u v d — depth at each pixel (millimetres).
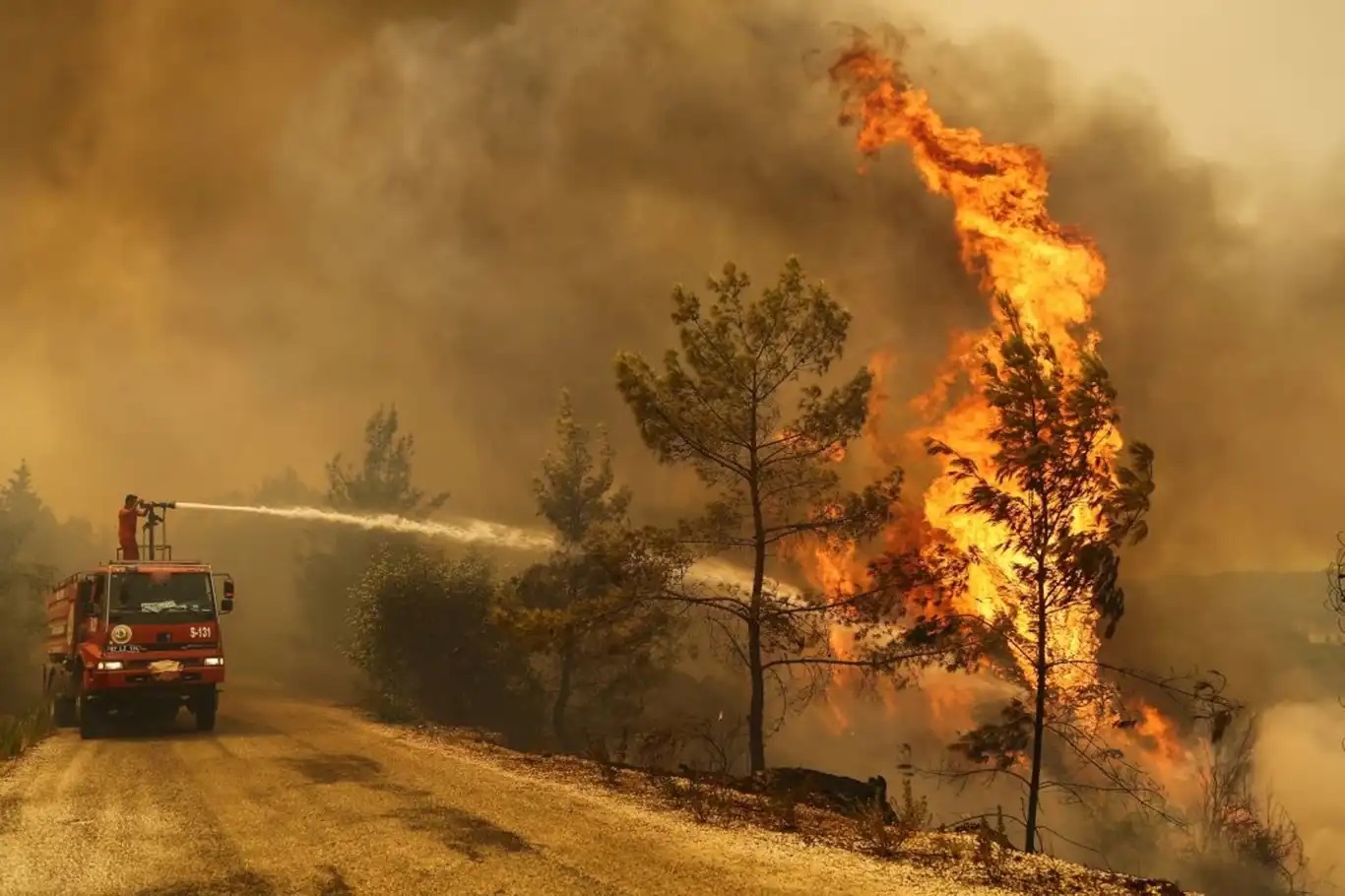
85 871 8367
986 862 9172
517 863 8656
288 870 8367
